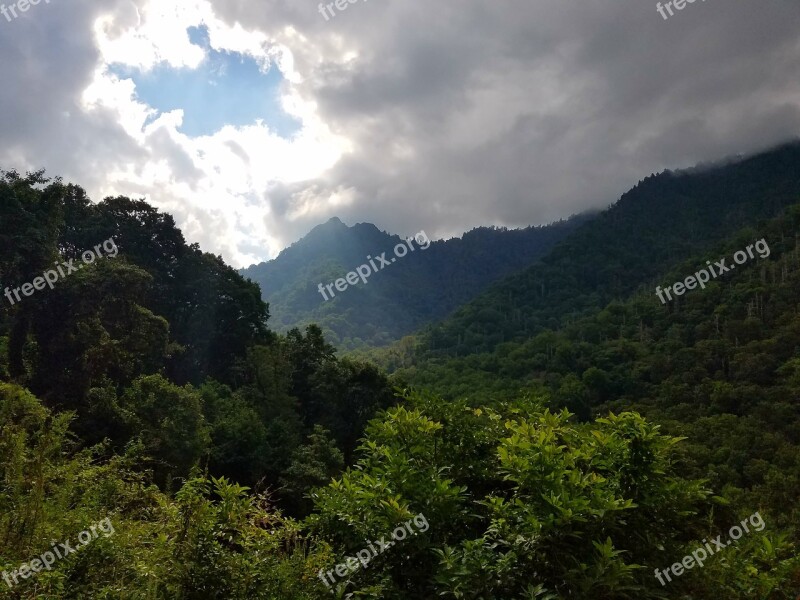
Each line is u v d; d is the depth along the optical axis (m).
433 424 3.73
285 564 3.45
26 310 19.17
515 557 2.76
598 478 2.98
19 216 19.78
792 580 3.27
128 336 21.86
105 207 33.84
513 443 3.18
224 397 28.39
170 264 35.31
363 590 2.96
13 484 4.05
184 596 3.28
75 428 16.66
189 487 3.68
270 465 22.36
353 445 30.50
